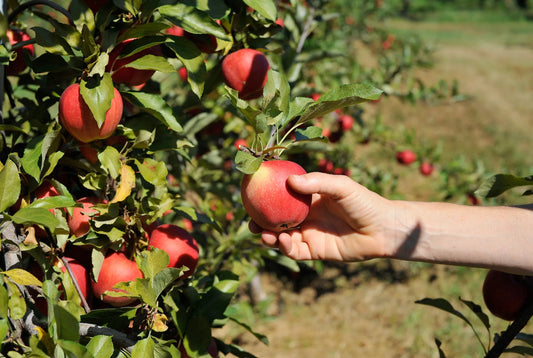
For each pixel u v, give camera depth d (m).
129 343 1.18
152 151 1.45
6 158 1.41
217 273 1.55
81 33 1.30
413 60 4.79
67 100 1.24
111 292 1.24
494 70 14.15
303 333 4.53
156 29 1.30
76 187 1.54
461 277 5.37
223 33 1.40
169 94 2.50
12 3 1.48
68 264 1.33
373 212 1.45
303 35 2.80
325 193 1.37
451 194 4.73
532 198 6.01
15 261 1.20
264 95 1.28
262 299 4.76
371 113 9.81
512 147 8.90
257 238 2.65
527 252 1.37
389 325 4.64
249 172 1.18
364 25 9.44
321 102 1.21
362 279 5.46
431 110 10.88
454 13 26.48
